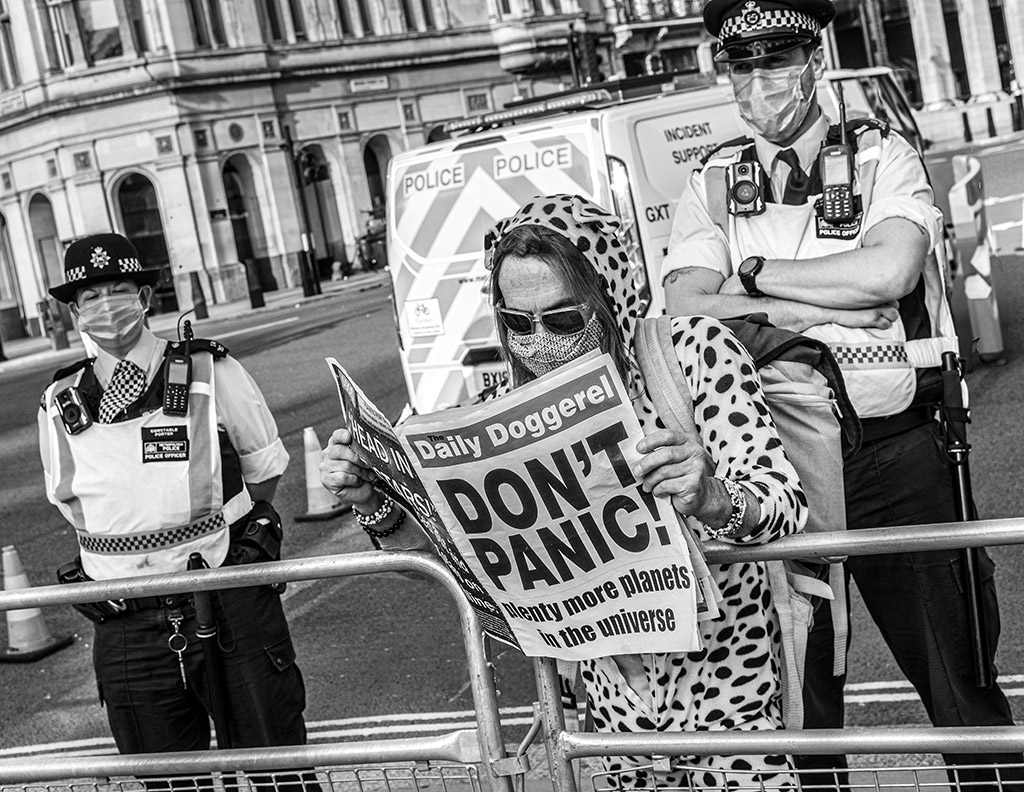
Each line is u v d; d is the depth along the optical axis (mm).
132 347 3494
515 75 44000
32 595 2834
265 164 38219
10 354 31094
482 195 6621
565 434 1996
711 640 2295
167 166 36500
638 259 6184
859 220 3121
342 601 6516
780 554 2189
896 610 3158
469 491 2076
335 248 40438
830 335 3076
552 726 2303
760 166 3238
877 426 3090
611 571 2111
